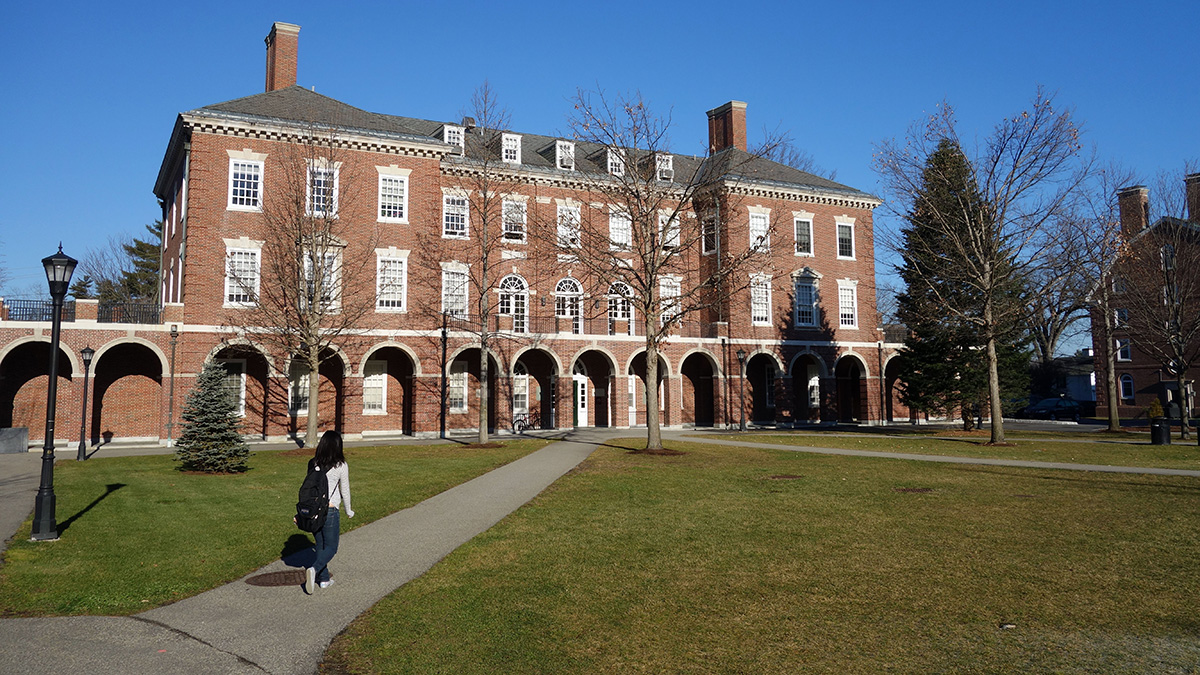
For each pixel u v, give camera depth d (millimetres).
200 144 32219
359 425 34000
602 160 41688
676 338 41719
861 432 37906
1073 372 68938
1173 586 9148
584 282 40312
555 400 39625
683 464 21797
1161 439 27844
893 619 8156
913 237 34781
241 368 33281
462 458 23875
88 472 20844
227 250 32250
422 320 35844
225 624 8133
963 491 16312
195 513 14531
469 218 36406
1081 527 12453
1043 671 6715
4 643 7535
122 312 31938
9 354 31578
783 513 13961
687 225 34438
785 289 44781
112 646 7457
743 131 48500
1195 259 35375
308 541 12141
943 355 39062
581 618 8289
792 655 7180
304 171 31047
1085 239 32281
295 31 38906
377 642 7555
